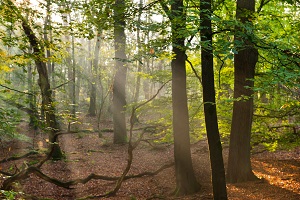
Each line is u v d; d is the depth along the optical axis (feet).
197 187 38.47
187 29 22.70
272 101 41.65
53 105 29.58
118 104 73.20
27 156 59.26
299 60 19.19
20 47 28.04
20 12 26.68
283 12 39.29
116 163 57.57
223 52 18.24
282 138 40.45
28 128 87.10
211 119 25.62
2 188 30.55
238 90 37.68
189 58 44.55
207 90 25.58
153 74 46.65
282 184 36.35
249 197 32.68
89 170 52.26
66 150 67.41
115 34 28.04
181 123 37.22
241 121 38.47
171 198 36.45
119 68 72.13
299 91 34.06
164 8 28.12
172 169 51.42
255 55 36.32
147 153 64.39
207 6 23.70
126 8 25.00
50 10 26.96
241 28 21.67
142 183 45.19
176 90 36.58
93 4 24.72
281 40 21.04
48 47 29.71
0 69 29.14
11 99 33.88
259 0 41.63
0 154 59.82
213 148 25.70
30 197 31.60
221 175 25.75
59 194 40.75
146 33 25.59
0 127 23.36
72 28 27.53
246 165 39.24
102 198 38.19
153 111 45.98
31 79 84.58
